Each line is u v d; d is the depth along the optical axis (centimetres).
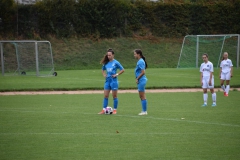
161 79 11419
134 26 19725
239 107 6362
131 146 3869
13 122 5075
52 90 9062
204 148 3791
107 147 3834
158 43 19100
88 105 6656
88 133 4428
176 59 17862
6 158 3488
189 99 7412
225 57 7981
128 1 19912
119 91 8881
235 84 9819
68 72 14700
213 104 6506
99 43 18500
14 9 18100
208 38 18862
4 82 10762
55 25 18588
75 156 3541
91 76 12788
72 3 18838
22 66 15850
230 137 4234
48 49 17212
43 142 4031
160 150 3725
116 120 5203
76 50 17750
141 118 5347
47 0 18525
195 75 12875
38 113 5788
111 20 19250
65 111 5988
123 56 17725
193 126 4800
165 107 6384
